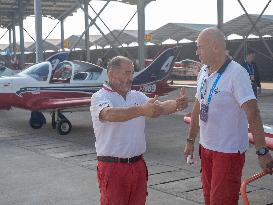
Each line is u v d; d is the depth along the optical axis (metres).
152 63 12.94
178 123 11.61
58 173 6.29
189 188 5.39
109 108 2.65
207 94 3.05
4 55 37.62
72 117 13.10
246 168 6.35
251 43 30.08
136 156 2.98
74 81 10.93
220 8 17.94
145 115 2.53
